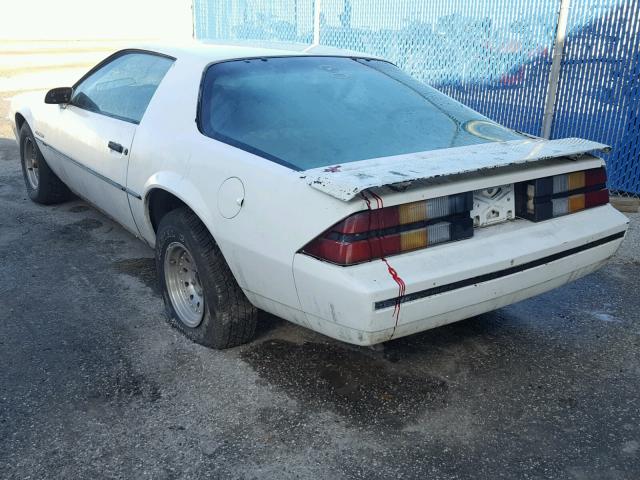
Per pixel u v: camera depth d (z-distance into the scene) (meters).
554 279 3.02
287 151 2.90
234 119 3.19
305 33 9.05
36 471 2.46
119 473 2.47
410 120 3.25
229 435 2.70
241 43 3.99
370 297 2.41
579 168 3.08
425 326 2.66
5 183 6.37
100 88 4.40
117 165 3.87
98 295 3.97
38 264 4.42
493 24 6.90
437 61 7.52
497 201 2.91
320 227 2.51
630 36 5.90
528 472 2.52
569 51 6.32
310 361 3.26
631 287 4.31
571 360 3.37
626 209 5.89
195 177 3.15
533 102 6.72
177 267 3.50
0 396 2.91
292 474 2.48
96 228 5.15
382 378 3.14
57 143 4.78
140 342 3.42
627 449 2.67
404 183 2.52
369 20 8.14
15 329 3.53
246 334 3.29
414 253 2.59
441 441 2.69
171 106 3.54
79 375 3.10
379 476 2.48
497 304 2.86
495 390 3.07
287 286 2.70
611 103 6.12
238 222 2.87
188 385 3.04
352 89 3.42
